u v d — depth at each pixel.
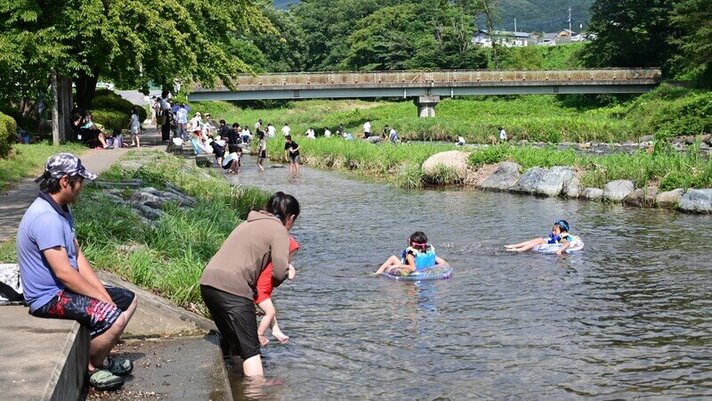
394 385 7.25
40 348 5.35
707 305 10.34
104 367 6.41
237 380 7.24
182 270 9.49
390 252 14.67
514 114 77.00
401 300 10.77
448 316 9.87
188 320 8.27
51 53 26.66
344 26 123.25
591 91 70.19
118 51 28.36
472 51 106.00
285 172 34.03
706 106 48.44
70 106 32.72
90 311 5.99
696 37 63.69
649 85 70.25
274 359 8.00
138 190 15.87
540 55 101.88
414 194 25.17
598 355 8.21
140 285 9.06
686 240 15.59
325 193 25.55
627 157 24.55
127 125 45.94
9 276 6.50
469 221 18.83
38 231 5.88
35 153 23.52
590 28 84.31
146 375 6.61
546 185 24.30
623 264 13.23
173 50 30.64
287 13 126.56
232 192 20.05
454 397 6.95
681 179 21.27
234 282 7.10
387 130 59.28
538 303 10.53
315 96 66.00
